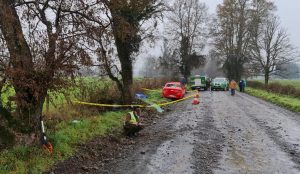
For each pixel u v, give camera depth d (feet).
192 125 59.26
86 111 57.47
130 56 74.69
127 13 63.00
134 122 48.67
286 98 115.24
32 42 32.99
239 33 216.33
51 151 34.19
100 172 32.55
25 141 33.12
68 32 34.19
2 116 32.78
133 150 41.06
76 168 33.12
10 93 34.73
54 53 32.96
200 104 96.27
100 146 41.09
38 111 34.24
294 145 45.37
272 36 184.14
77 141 40.09
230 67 224.12
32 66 32.63
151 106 79.30
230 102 103.71
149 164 35.37
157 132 52.54
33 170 30.07
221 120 65.62
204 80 178.91
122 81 73.00
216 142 46.06
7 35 31.71
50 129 42.11
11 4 32.48
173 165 35.17
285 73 185.88
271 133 53.26
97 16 37.68
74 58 33.55
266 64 185.68
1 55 31.55
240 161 37.11
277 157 39.11
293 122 65.05
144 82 128.26
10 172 28.53
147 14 75.25
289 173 33.37
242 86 166.09
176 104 96.22
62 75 33.60
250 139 48.39
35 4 34.27
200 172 33.09
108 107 66.54
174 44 216.13
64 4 36.09
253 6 206.39
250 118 69.21
